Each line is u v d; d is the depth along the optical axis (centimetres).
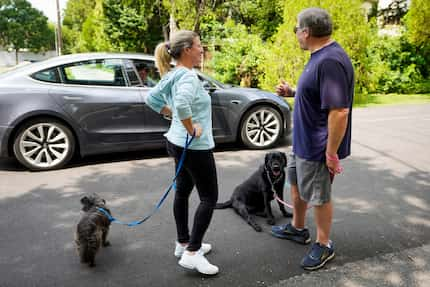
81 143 521
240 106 596
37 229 349
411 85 1402
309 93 258
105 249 314
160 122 555
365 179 485
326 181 272
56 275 277
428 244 320
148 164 545
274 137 632
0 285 264
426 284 264
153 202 413
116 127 532
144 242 327
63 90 504
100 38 2720
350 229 347
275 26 2125
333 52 249
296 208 317
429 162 555
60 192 440
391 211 388
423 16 1332
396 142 672
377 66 1317
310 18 254
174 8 1467
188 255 276
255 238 334
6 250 311
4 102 482
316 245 287
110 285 265
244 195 384
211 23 1720
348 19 1076
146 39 2550
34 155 518
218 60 1421
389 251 308
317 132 263
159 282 269
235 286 263
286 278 272
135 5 2289
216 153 604
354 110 1040
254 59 1334
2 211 387
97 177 491
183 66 263
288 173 312
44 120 502
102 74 530
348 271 279
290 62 1087
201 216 271
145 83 548
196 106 258
